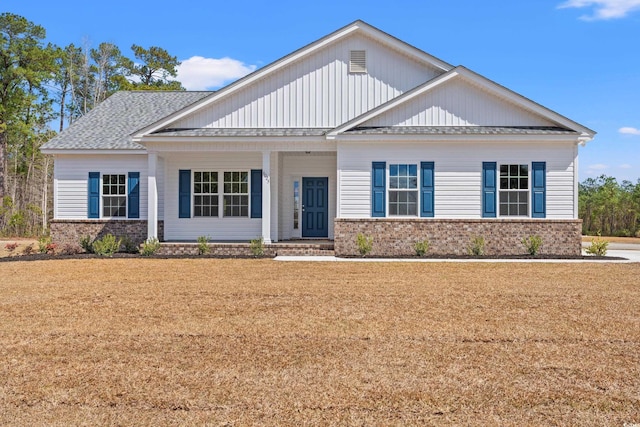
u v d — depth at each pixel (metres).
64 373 5.69
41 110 42.44
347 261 15.41
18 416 4.62
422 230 17.12
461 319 8.12
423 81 18.38
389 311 8.66
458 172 17.17
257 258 16.17
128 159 19.98
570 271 13.32
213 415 4.63
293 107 18.34
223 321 7.99
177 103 23.80
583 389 5.23
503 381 5.44
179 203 19.48
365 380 5.47
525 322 7.93
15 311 8.70
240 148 17.56
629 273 12.98
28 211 36.06
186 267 14.09
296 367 5.88
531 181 17.08
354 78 18.41
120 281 11.77
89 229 20.00
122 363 6.02
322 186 20.25
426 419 4.55
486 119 17.38
